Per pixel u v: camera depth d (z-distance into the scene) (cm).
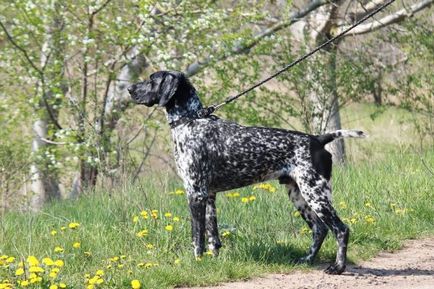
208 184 977
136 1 1725
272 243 1045
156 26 1764
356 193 1312
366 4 2062
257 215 1182
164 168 1822
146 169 1769
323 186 945
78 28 1764
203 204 974
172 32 1777
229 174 972
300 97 1919
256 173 969
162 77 978
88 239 1077
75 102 1708
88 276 906
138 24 1797
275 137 962
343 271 957
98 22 1759
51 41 1748
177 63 1797
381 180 1390
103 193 1409
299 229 1141
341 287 903
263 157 960
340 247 952
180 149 982
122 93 1861
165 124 1861
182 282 920
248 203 1228
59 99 1805
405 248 1105
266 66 1959
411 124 2250
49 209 1373
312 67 1908
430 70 2030
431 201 1277
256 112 1877
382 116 2497
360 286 907
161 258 1002
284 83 1938
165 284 906
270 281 932
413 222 1200
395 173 1453
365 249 1071
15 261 1003
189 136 977
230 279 938
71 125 1830
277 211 1192
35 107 1812
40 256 1020
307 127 1925
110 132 1739
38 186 1944
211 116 993
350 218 1185
